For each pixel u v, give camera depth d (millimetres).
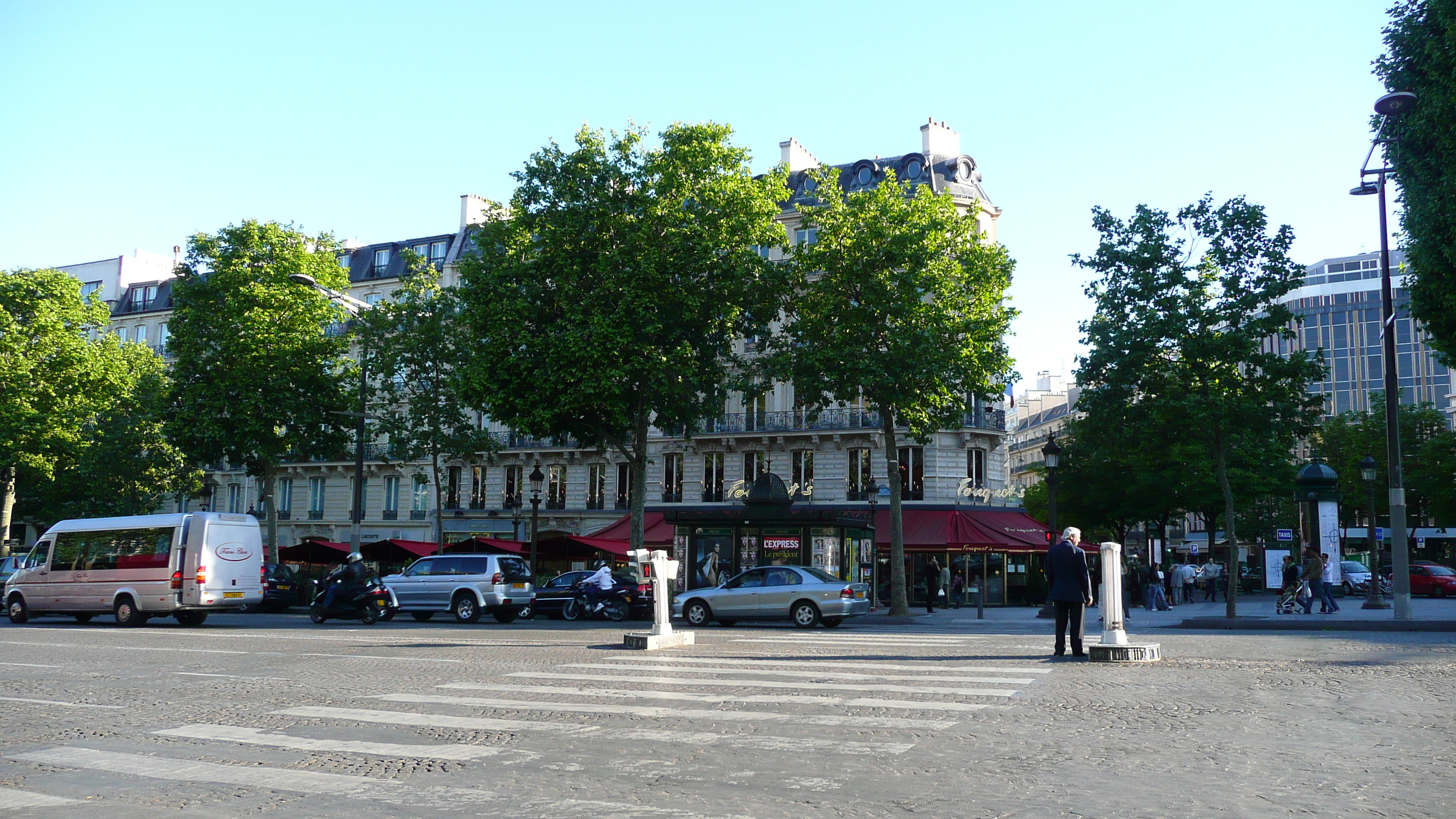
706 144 33062
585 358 31547
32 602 27125
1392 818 5492
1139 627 22750
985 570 40406
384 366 40000
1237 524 69438
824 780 6520
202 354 43094
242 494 61250
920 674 12062
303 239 44625
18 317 50219
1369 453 61062
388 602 28219
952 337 30250
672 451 48344
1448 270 23203
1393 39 24438
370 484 56438
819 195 32156
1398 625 20828
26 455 48875
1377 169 22859
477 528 52688
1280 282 24062
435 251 58125
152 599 25859
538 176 33625
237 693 11289
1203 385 24734
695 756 7328
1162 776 6523
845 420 45156
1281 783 6312
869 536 34875
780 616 24469
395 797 6250
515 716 9297
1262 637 17812
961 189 46938
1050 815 5605
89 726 9117
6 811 6020
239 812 5953
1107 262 25188
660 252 32250
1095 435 26969
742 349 46688
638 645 16281
